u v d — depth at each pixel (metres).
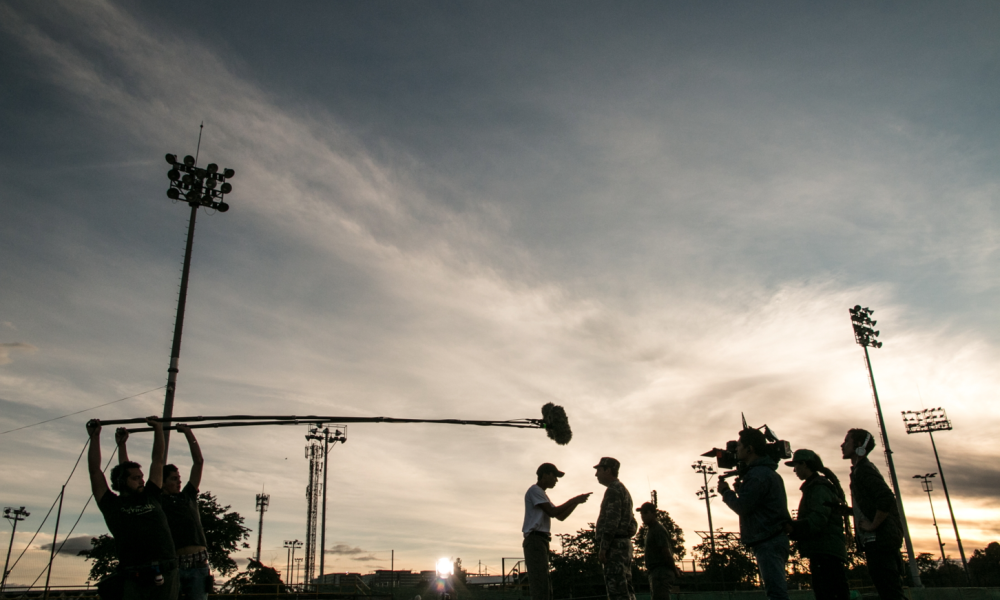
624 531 7.46
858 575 30.19
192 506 7.38
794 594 24.78
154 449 6.64
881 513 5.80
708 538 33.25
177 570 5.96
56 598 22.11
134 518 5.80
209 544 40.94
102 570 37.72
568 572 36.53
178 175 20.80
